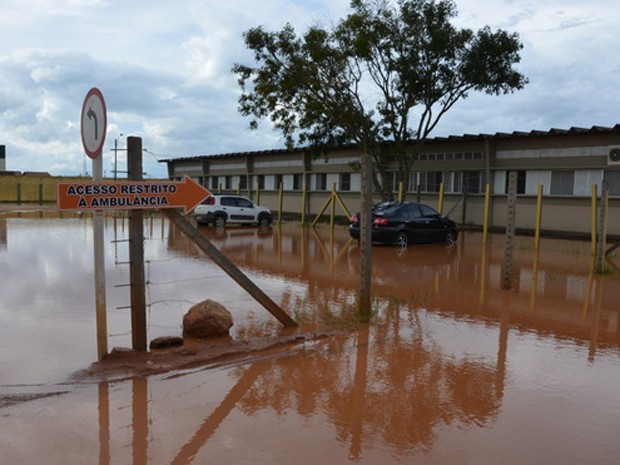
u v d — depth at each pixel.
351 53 23.88
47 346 6.49
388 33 23.97
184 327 7.21
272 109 25.70
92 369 5.68
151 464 3.78
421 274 12.65
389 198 26.45
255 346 6.55
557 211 23.75
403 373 5.72
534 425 4.48
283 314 7.54
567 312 8.78
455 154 27.41
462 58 23.91
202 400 4.95
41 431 4.28
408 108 24.88
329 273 12.54
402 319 8.12
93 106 5.77
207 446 4.06
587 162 22.47
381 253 16.73
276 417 4.60
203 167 45.41
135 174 6.05
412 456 3.94
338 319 8.02
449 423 4.51
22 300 8.83
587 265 14.48
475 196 26.72
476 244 19.77
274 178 38.75
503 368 5.91
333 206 24.00
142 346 6.28
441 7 23.44
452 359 6.21
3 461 3.79
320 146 27.17
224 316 7.23
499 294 10.25
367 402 4.94
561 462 3.88
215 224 25.67
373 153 26.62
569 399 5.05
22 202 52.56
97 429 4.32
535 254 16.89
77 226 24.11
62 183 5.62
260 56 25.02
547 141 23.80
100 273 5.90
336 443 4.14
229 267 7.13
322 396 5.07
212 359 6.09
